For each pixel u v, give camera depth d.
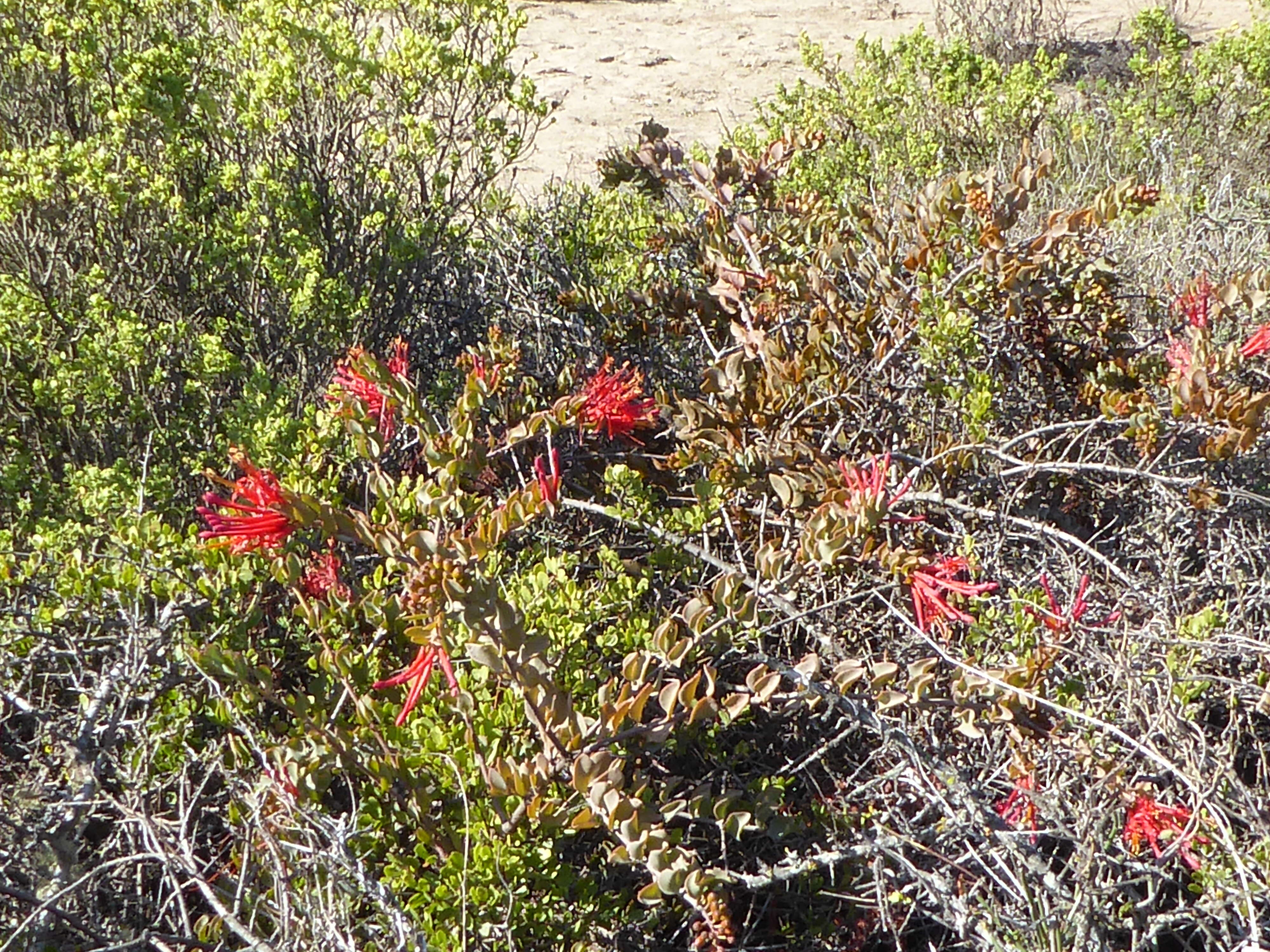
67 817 2.44
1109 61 10.46
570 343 4.46
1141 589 2.96
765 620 2.97
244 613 2.86
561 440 3.71
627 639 2.81
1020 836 2.48
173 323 3.89
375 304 4.44
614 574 3.03
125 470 3.38
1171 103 7.50
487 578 2.38
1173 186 6.45
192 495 3.73
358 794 2.82
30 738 2.99
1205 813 2.45
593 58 11.27
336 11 5.07
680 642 2.53
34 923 2.21
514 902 2.32
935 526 3.44
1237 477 3.37
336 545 3.16
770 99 9.96
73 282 3.95
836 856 2.44
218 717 2.53
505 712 2.60
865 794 2.78
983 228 3.63
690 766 2.95
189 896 2.72
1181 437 3.29
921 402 3.54
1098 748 2.52
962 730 2.61
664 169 4.56
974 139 7.30
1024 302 3.66
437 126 4.88
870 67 8.52
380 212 4.60
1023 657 2.59
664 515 3.28
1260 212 5.55
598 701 2.63
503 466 3.61
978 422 3.25
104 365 3.56
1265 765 2.68
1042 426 3.61
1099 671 2.82
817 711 3.02
